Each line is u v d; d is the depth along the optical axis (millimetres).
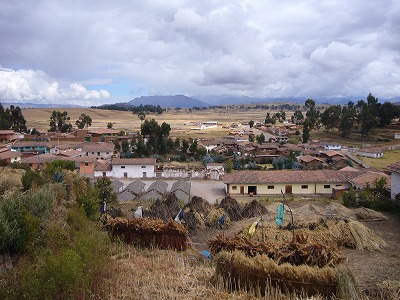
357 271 13844
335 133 129875
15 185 20562
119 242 15758
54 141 104375
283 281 10570
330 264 11266
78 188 24625
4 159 57125
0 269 10133
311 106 177000
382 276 13273
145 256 14297
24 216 11531
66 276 8234
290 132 133500
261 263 10891
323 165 73062
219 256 11688
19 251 11109
